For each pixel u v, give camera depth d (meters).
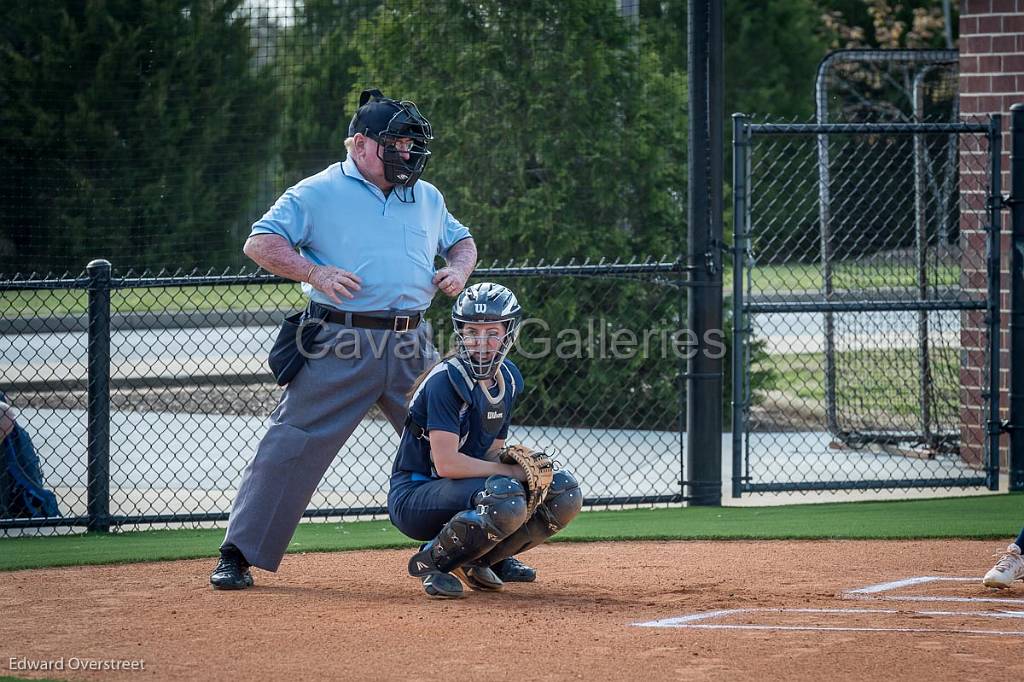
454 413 17.91
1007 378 32.50
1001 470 32.84
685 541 23.47
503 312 17.48
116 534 25.34
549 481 17.97
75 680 14.13
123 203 49.56
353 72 41.94
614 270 27.36
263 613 17.45
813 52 101.44
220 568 19.31
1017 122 28.97
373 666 14.55
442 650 15.23
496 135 40.47
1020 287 29.22
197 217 49.19
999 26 32.34
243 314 46.31
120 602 18.31
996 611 17.28
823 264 37.66
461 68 40.47
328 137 46.31
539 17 40.19
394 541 23.62
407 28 40.81
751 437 39.78
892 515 26.16
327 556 22.30
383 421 42.91
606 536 23.64
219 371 47.75
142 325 48.03
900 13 92.31
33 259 50.12
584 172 40.56
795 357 48.56
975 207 32.97
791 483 28.69
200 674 14.33
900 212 51.66
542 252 40.34
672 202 40.75
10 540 24.53
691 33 27.83
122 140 49.38
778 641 15.51
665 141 40.59
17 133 49.31
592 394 40.91
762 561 21.33
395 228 19.34
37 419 40.94
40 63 49.16
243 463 35.53
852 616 16.97
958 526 24.42
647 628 16.27
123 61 49.12
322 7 45.53
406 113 19.03
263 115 48.09
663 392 40.41
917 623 16.52
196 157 48.91
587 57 40.09
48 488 31.36
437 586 18.22
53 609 17.86
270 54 46.50
